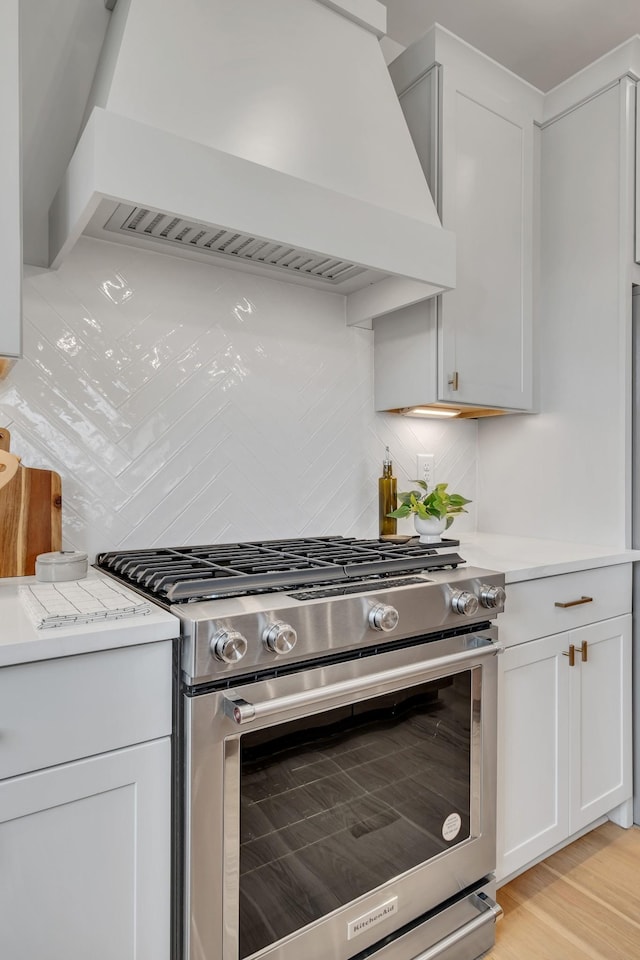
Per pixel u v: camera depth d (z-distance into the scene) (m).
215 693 0.91
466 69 1.78
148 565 1.20
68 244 1.21
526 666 1.51
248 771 0.96
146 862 0.87
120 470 1.43
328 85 1.37
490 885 1.37
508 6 1.84
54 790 0.79
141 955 0.87
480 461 2.32
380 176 1.42
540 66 2.13
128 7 1.13
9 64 0.96
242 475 1.64
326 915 1.05
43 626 0.80
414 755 1.20
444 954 1.24
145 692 0.87
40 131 1.34
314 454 1.80
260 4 1.28
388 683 1.14
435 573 1.33
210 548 1.48
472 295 1.79
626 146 1.83
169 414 1.51
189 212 1.08
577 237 1.97
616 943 1.36
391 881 1.15
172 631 0.88
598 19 1.90
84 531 1.38
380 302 1.72
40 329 1.33
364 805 1.12
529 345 1.97
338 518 1.86
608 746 1.77
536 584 1.52
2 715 0.75
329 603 1.02
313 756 1.04
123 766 0.85
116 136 1.00
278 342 1.71
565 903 1.50
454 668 1.26
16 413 1.30
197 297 1.55
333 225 1.28
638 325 1.85
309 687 1.02
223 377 1.60
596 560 1.67
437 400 1.72
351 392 1.90
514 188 1.92
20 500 1.22
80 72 1.39
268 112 1.23
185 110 1.11
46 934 0.79
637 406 1.86
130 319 1.45
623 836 1.81
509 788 1.47
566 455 2.01
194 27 1.17
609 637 1.76
